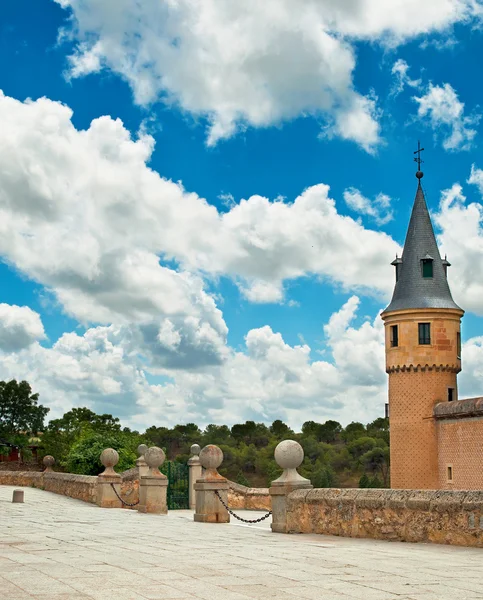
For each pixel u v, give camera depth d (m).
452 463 51.50
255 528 17.42
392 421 55.69
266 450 121.75
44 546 12.38
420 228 57.88
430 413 53.94
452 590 8.19
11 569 9.46
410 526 13.53
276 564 10.27
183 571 9.48
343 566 10.11
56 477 33.81
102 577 8.87
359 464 125.12
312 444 132.12
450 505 12.95
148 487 23.20
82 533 15.16
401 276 57.44
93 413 67.94
